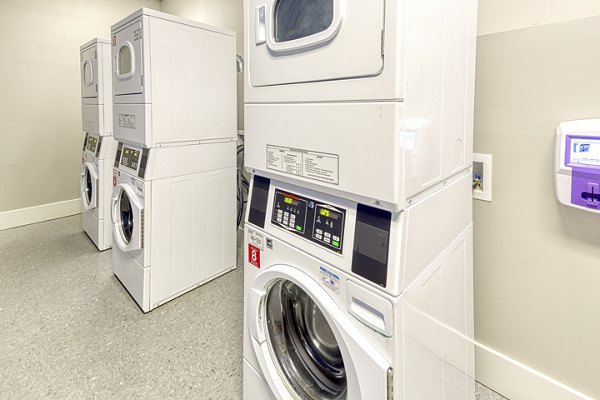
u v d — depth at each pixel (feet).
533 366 4.44
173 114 6.95
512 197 4.28
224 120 8.02
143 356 5.77
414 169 2.65
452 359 3.81
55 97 12.28
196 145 7.50
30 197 12.22
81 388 5.08
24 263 9.16
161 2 13.82
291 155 3.22
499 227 4.45
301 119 3.06
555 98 3.78
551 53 3.75
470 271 4.26
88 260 9.38
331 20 2.72
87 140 10.73
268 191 3.70
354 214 2.85
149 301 7.02
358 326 2.83
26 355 5.75
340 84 2.68
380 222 2.66
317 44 2.80
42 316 6.84
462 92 3.52
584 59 3.54
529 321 4.38
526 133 4.06
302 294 4.02
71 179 13.08
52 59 12.00
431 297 3.19
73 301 7.39
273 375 3.74
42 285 8.04
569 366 4.13
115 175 8.04
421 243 2.92
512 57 4.05
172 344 6.08
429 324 3.18
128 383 5.20
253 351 4.03
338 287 2.95
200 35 7.26
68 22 12.11
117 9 13.09
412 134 2.57
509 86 4.11
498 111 4.25
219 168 8.11
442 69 3.00
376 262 2.66
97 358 5.70
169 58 6.75
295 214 3.36
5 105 11.31
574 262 3.92
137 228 6.81
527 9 3.87
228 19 9.90
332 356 3.78
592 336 3.91
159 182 6.91
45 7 11.60
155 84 6.57
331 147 2.82
